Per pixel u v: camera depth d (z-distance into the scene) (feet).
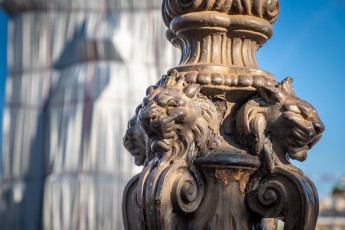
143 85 46.75
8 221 50.90
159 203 9.05
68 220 45.88
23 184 51.03
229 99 9.72
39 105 51.42
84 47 46.98
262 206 9.59
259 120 9.47
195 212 9.59
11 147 51.78
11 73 52.65
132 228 10.18
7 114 52.39
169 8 10.19
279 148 9.59
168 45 47.34
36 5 51.62
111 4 48.08
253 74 9.76
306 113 9.41
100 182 45.80
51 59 51.08
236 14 9.93
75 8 49.88
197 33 9.95
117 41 46.83
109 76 46.65
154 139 9.35
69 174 46.50
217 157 9.50
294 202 9.42
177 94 9.31
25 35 52.13
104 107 46.14
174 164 9.27
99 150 46.14
